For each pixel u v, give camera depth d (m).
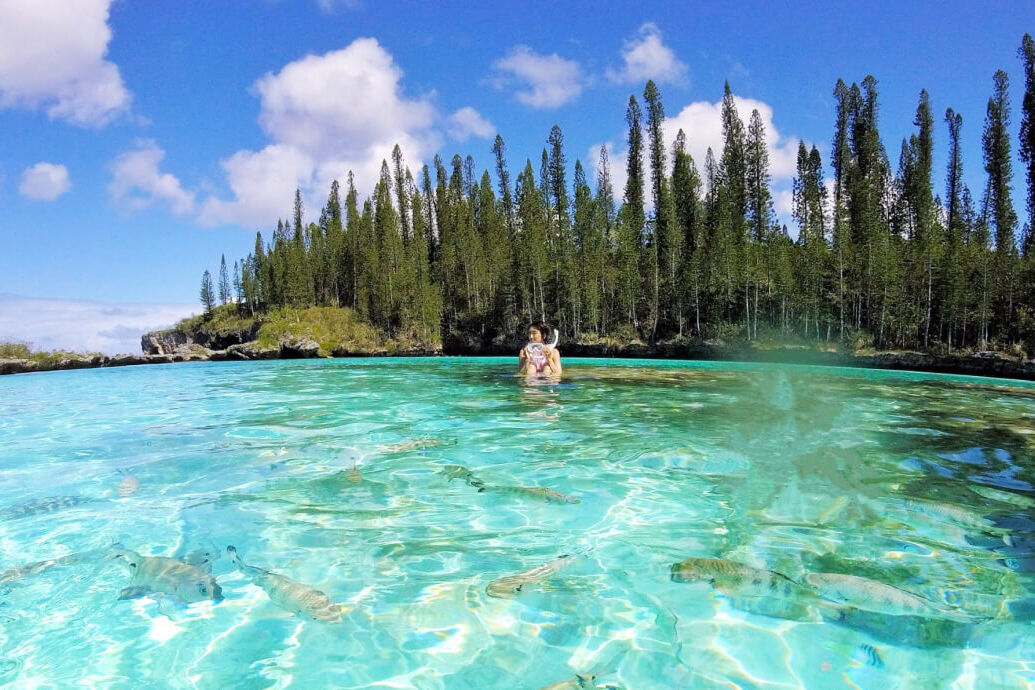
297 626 2.47
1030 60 35.97
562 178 52.75
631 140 53.62
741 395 9.25
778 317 34.81
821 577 2.83
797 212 49.16
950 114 45.19
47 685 2.06
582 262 43.56
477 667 2.14
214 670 2.16
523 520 3.69
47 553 3.23
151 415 8.30
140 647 2.32
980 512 3.76
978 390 11.07
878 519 3.63
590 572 2.94
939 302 30.03
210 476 4.78
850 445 5.61
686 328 40.25
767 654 2.20
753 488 4.31
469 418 7.32
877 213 38.31
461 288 53.47
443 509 3.92
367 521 3.71
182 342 83.12
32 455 5.66
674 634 2.36
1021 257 30.47
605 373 14.31
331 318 58.97
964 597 2.63
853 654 2.20
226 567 3.04
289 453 5.53
